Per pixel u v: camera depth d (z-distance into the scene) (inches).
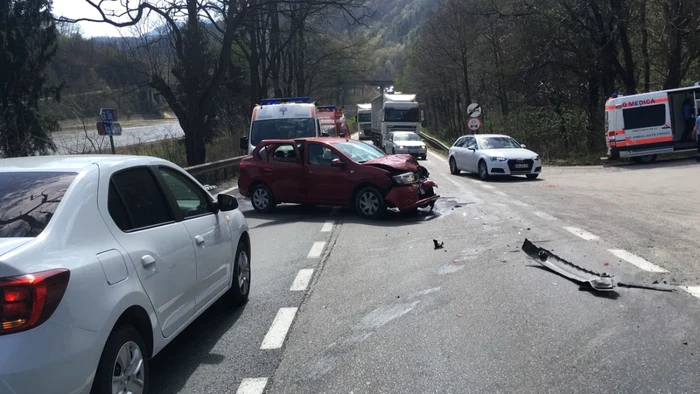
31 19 899.4
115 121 668.1
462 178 823.7
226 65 912.3
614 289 249.0
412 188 461.4
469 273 286.0
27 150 761.0
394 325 218.7
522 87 1293.1
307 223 465.1
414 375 175.5
